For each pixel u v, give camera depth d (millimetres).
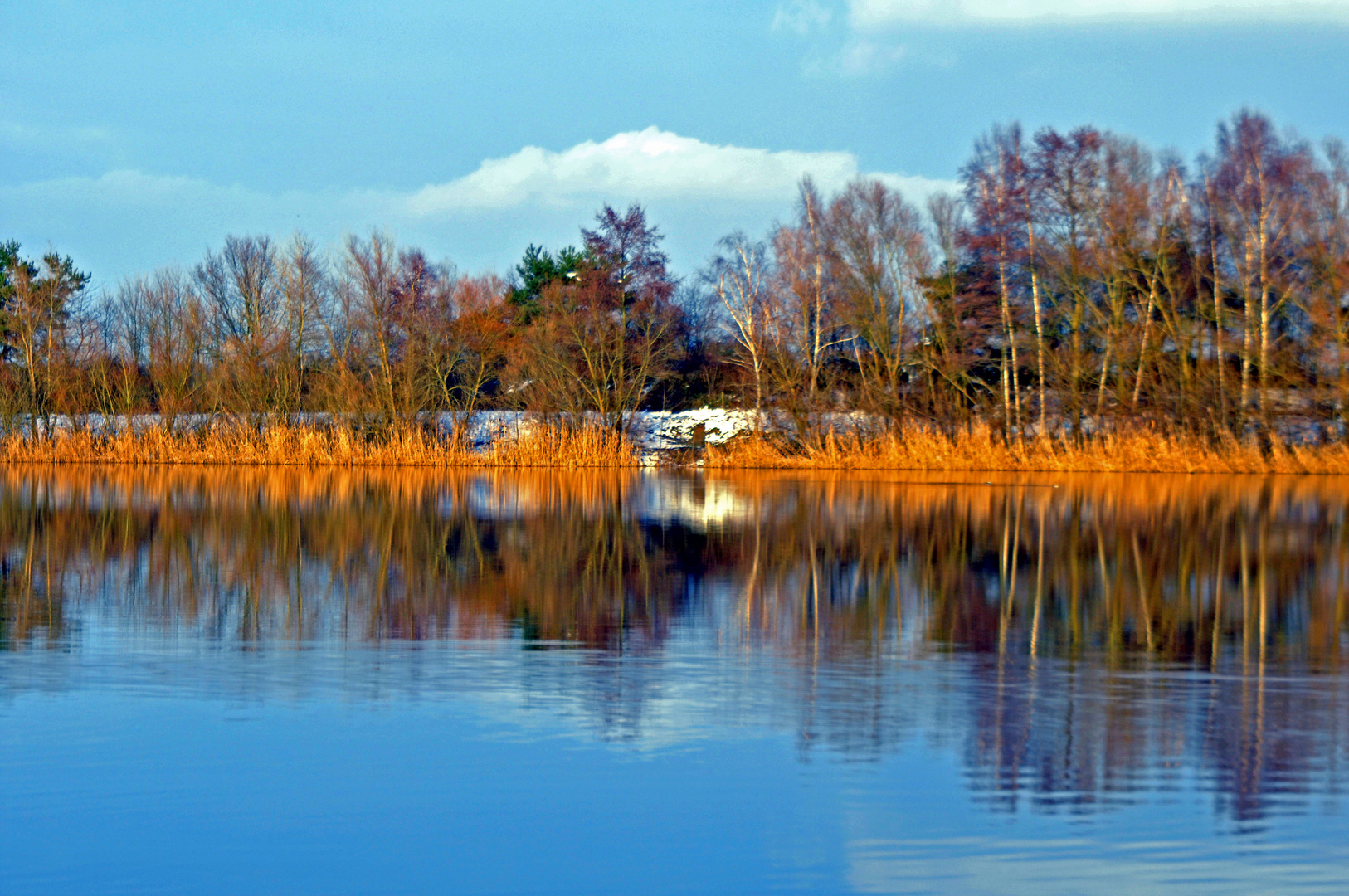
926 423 84750
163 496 58281
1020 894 12211
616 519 47625
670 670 20688
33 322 91250
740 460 85062
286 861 12836
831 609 26984
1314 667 21219
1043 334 85000
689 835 13516
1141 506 53438
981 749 16328
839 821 13898
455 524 45531
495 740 16594
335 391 89562
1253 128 80375
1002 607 27297
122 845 13156
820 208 91062
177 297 93938
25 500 55281
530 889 12305
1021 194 82188
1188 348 81375
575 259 125312
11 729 16922
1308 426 79500
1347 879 12539
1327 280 76812
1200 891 12305
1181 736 16969
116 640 23125
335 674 20312
